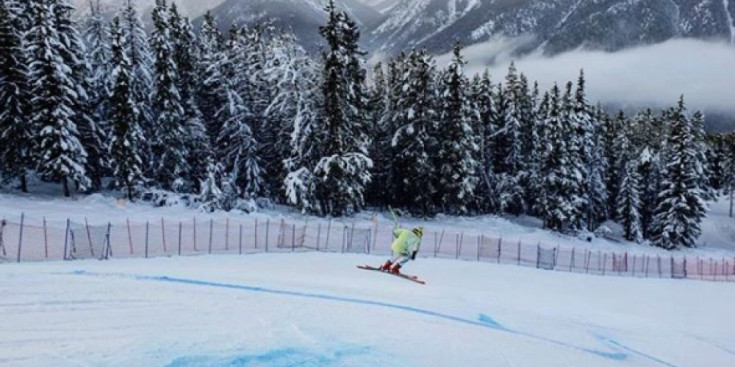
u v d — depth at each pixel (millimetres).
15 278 9602
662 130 57781
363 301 10711
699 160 57781
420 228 17109
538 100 54281
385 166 46031
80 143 33812
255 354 6504
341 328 8109
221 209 35469
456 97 41625
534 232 43750
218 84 40094
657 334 12711
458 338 8531
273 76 36188
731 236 65000
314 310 9148
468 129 41562
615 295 20094
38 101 32281
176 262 17109
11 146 32625
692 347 11672
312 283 12617
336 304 9977
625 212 50281
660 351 10758
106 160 37438
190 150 39312
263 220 33062
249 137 38438
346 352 6961
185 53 38844
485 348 8172
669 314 16750
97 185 38562
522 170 51375
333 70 34875
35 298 8133
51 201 32750
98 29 38938
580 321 12742
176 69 36531
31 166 34375
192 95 39406
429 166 41250
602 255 37062
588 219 51812
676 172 47844
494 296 14695
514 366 7473
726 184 79938
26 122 32812
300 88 35969
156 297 8883
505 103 52031
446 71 42531
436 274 19719
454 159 41562
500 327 10164
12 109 32219
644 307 17703
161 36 35094
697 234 48469
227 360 6227
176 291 9531
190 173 39906
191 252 22016
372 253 26094
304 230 26594
